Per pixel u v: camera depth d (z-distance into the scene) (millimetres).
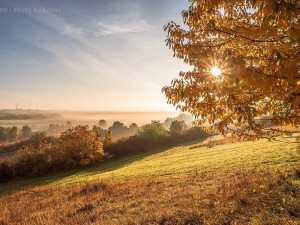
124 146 58625
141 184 16547
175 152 46125
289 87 3002
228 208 7289
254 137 4656
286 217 5984
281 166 12359
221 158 23172
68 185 25453
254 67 3074
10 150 79062
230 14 4301
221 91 3867
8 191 31266
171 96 4418
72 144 46500
